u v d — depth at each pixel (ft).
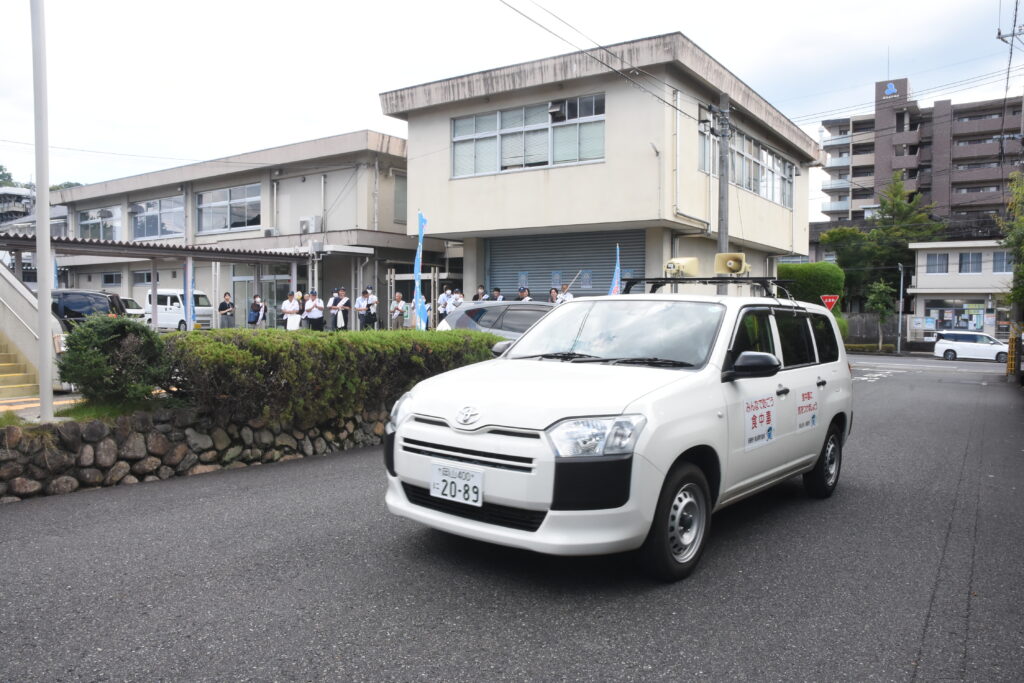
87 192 104.17
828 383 19.33
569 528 11.59
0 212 178.50
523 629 11.07
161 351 21.77
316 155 79.41
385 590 12.50
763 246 79.61
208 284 92.58
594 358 15.43
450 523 12.57
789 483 22.17
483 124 64.49
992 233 163.32
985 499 20.21
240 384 21.38
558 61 58.44
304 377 22.93
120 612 11.42
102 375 20.70
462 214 65.36
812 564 14.46
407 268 82.38
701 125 61.93
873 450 28.19
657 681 9.55
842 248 169.17
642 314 16.39
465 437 12.39
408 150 68.23
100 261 104.06
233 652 10.12
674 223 58.70
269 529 15.92
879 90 206.90
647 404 12.46
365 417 26.84
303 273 81.41
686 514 13.43
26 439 18.39
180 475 21.25
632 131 56.70
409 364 27.45
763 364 14.14
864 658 10.35
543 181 60.85
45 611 11.43
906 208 167.02
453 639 10.67
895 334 157.79
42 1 20.59
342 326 63.77
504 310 37.01
